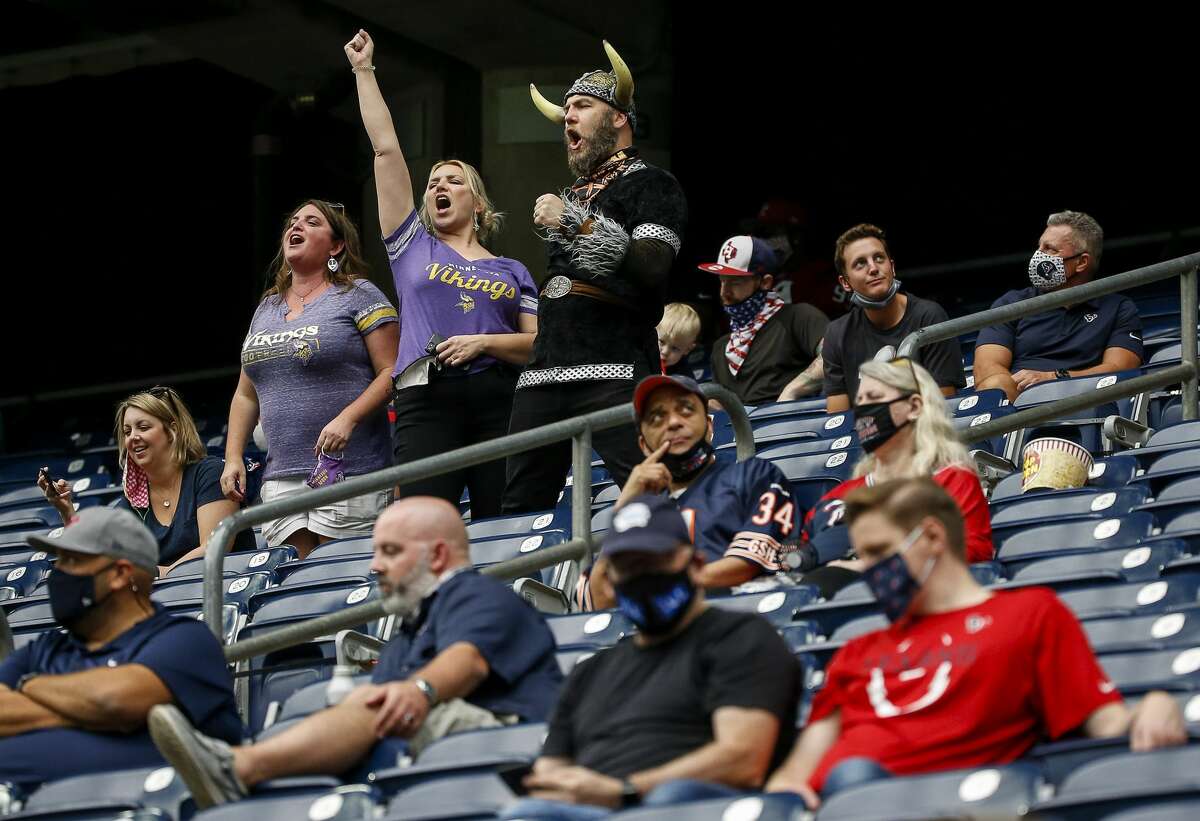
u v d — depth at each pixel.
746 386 32.16
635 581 13.99
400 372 24.45
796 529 19.56
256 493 27.48
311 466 25.52
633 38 47.34
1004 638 13.09
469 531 23.16
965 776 11.41
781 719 13.68
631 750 13.80
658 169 23.25
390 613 17.08
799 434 27.36
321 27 45.44
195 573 25.08
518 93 46.62
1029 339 27.83
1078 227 27.41
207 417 49.56
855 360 27.58
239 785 15.02
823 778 13.18
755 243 32.06
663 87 49.47
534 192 46.41
